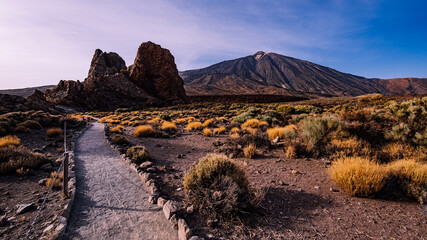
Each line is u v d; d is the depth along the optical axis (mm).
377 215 3635
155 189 4629
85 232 3238
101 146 10383
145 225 3457
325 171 5996
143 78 81250
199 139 12305
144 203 4242
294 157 7586
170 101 82375
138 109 61156
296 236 3090
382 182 4406
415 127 7094
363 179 4316
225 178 4004
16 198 4203
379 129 7672
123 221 3574
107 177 5797
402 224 3338
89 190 4879
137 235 3191
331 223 3428
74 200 4320
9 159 5941
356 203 4086
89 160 7609
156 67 83812
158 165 6910
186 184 4316
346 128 8117
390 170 4812
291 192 4641
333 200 4227
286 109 28281
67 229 3291
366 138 7668
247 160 7395
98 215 3764
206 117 28328
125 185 5219
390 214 3650
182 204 4004
